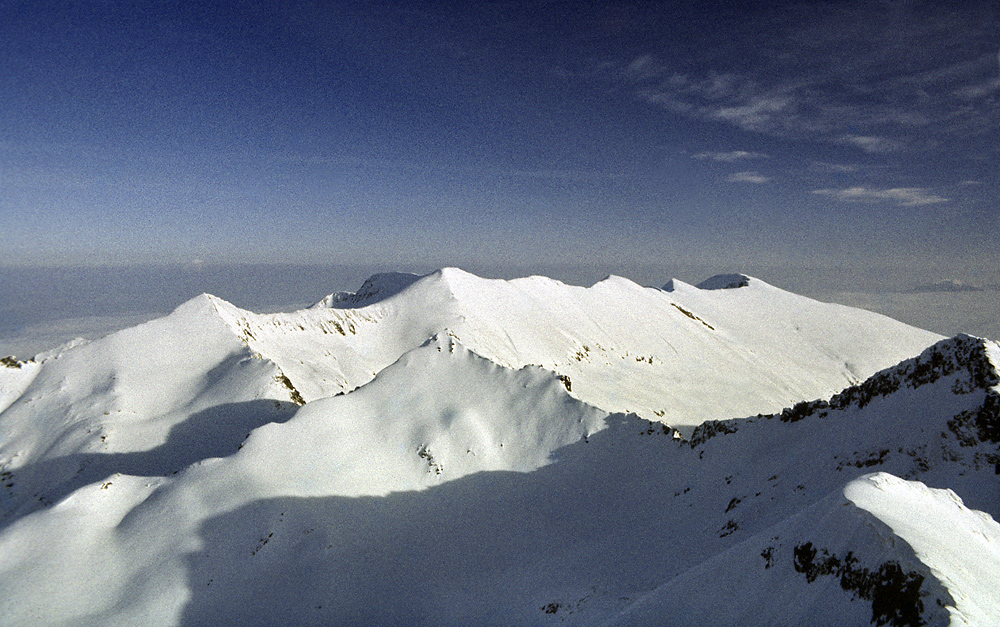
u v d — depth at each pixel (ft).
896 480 79.66
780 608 65.98
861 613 57.88
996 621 53.01
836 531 67.77
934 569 55.57
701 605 74.84
